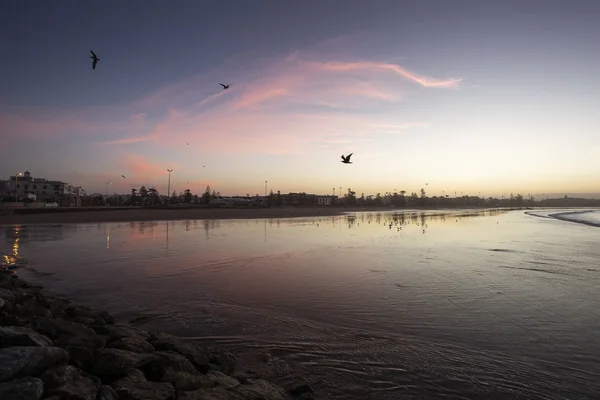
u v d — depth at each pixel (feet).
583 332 31.01
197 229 131.44
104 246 82.94
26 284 43.19
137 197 456.45
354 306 38.06
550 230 135.33
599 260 65.16
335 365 25.12
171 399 17.25
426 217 249.96
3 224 149.48
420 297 41.37
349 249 79.51
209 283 47.83
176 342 25.30
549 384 22.70
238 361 25.66
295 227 144.46
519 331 31.30
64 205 336.29
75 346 20.24
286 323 33.09
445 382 22.93
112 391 16.51
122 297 41.34
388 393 21.71
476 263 62.23
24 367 15.90
